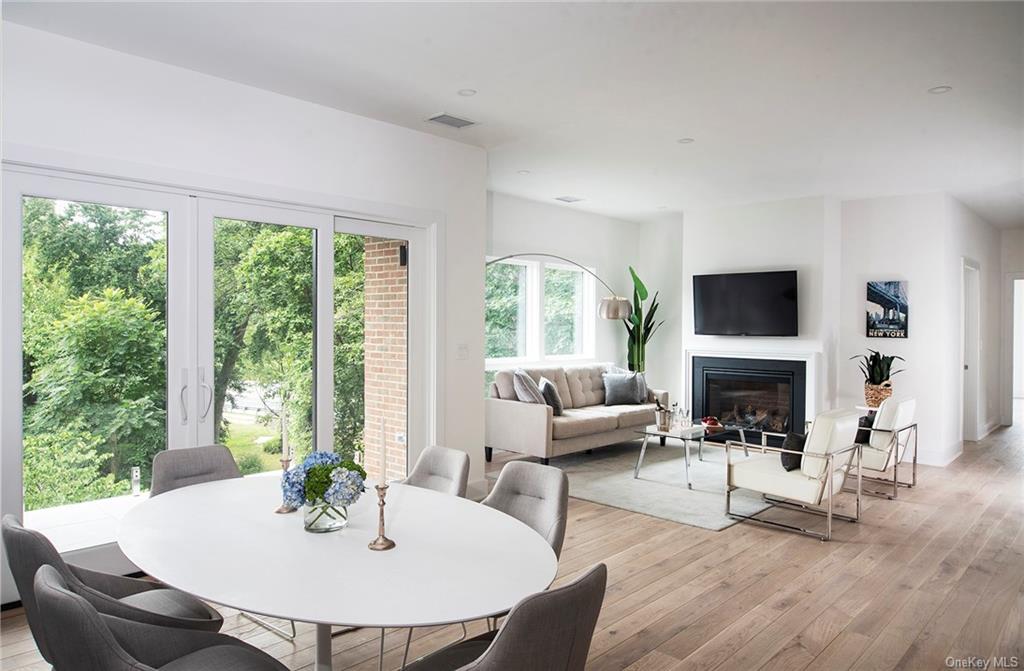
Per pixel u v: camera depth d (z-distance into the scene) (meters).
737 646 2.76
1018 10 2.69
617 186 6.36
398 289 4.56
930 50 3.09
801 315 6.71
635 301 8.18
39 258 3.10
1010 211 7.32
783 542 4.11
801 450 4.39
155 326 3.46
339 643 2.78
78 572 2.08
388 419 4.52
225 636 1.92
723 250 7.31
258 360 3.86
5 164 2.96
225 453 3.04
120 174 3.24
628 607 3.14
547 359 7.77
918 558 3.82
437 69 3.41
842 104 3.88
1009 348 8.84
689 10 2.72
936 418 6.38
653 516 4.64
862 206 6.79
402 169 4.45
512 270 7.45
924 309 6.42
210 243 3.63
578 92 3.73
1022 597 3.27
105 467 3.31
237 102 3.65
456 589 1.65
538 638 1.34
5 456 3.00
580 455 6.84
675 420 5.89
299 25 2.91
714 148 4.91
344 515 2.14
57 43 3.04
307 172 3.96
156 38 3.07
